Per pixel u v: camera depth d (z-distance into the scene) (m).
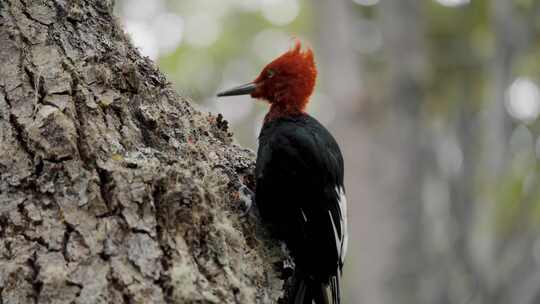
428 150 22.11
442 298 20.59
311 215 9.77
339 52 22.88
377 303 20.91
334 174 10.10
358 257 21.56
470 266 20.86
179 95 9.71
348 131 22.08
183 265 7.36
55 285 7.05
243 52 25.83
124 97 8.40
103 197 7.51
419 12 22.80
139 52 9.48
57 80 7.97
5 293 7.08
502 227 21.16
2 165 7.56
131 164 7.72
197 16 25.00
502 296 20.48
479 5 24.42
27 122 7.71
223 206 8.91
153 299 7.11
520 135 22.45
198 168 8.48
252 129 25.92
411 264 20.88
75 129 7.74
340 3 23.30
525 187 21.31
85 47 8.52
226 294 7.59
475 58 24.39
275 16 26.25
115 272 7.14
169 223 7.59
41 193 7.48
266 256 9.26
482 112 23.66
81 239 7.29
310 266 9.64
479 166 22.19
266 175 9.80
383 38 22.75
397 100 22.20
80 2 8.86
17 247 7.26
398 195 21.33
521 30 21.62
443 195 21.88
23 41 8.20
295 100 10.97
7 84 7.93
